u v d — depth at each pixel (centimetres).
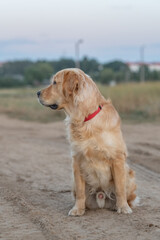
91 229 306
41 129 850
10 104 1404
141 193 378
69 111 343
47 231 302
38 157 516
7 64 5506
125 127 826
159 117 955
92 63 3322
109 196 344
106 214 334
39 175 434
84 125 329
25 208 341
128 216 328
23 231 304
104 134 328
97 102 333
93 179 338
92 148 328
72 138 334
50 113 1119
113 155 329
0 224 315
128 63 4525
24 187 395
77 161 337
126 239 292
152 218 324
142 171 452
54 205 352
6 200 360
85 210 345
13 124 968
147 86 1334
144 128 805
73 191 346
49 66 4012
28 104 1406
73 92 335
